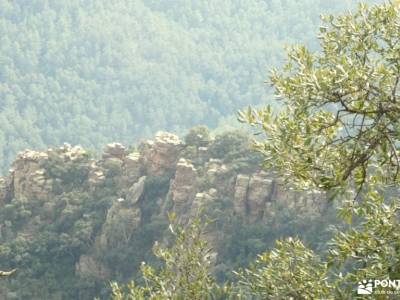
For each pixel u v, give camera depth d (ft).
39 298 609.83
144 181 645.92
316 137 88.63
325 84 86.17
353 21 93.66
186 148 643.04
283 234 529.86
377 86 87.66
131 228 626.23
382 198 89.30
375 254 86.94
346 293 88.17
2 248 631.97
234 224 563.89
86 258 629.51
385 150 84.38
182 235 104.83
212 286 101.71
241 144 609.42
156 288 103.65
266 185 561.84
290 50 93.04
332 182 87.20
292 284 93.40
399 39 91.50
